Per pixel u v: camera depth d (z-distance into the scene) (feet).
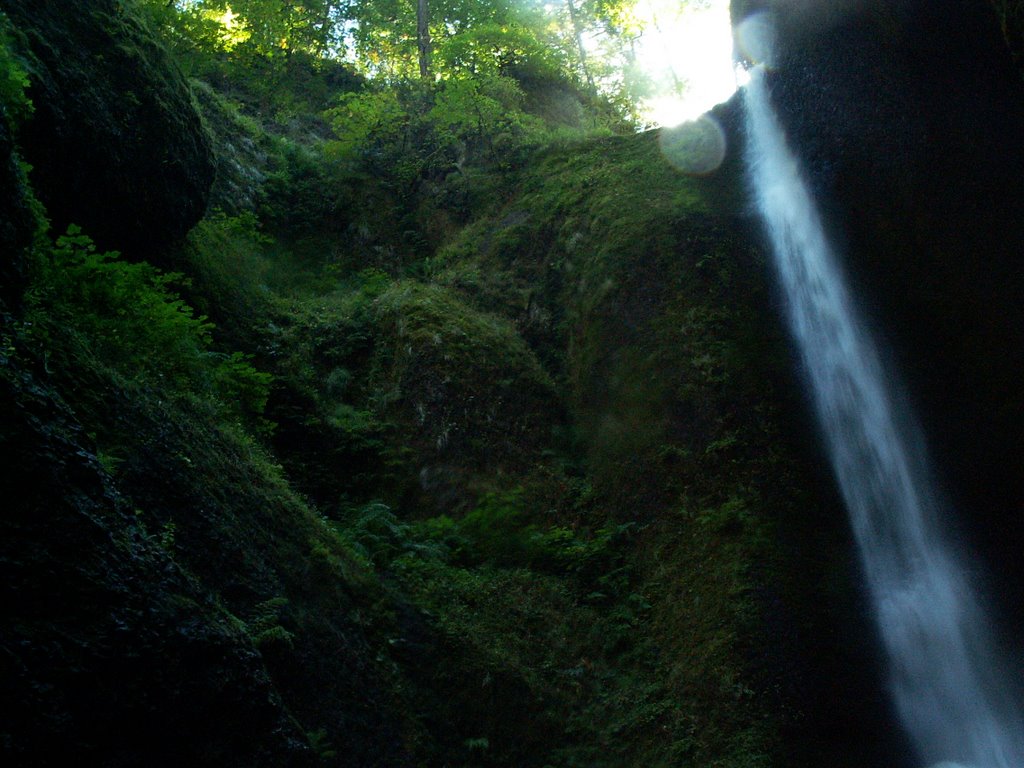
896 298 47.85
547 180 66.49
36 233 29.78
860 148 50.31
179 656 20.77
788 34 49.98
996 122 44.39
